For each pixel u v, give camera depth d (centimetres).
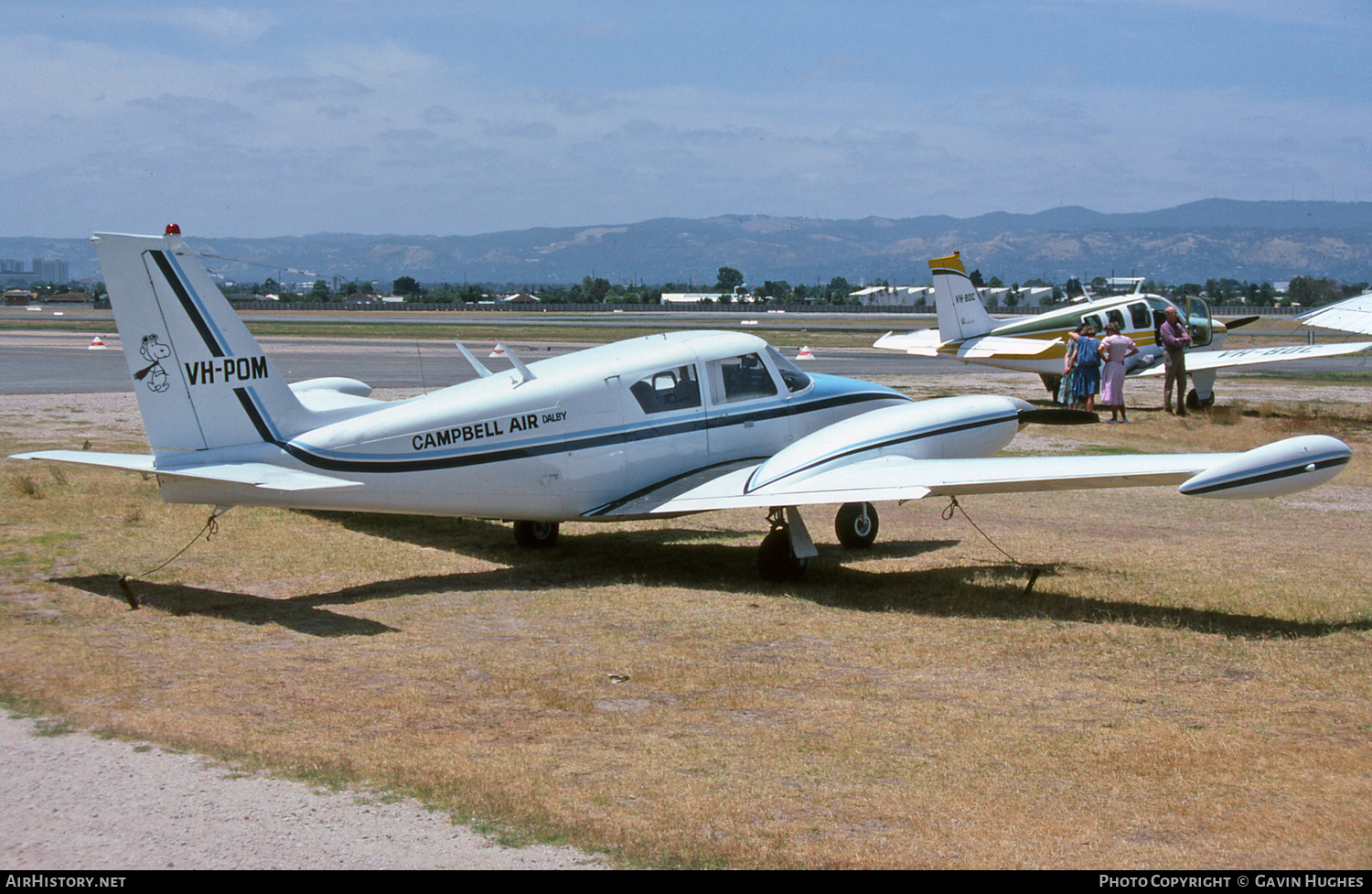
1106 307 2273
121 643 639
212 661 607
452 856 371
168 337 742
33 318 7862
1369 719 532
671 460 916
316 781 433
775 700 558
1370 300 2128
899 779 450
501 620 723
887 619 735
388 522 1065
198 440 759
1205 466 684
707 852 377
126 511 1052
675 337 977
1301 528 1112
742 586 844
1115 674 611
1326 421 1969
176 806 406
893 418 892
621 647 659
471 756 466
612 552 975
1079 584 846
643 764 462
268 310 10838
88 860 361
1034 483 735
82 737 477
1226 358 2067
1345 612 754
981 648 664
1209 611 758
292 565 875
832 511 1204
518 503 852
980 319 2323
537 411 848
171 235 778
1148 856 377
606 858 372
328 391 1213
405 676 586
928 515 1188
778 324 8238
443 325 7231
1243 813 415
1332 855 378
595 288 14975
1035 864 370
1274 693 577
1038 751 484
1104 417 1977
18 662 591
